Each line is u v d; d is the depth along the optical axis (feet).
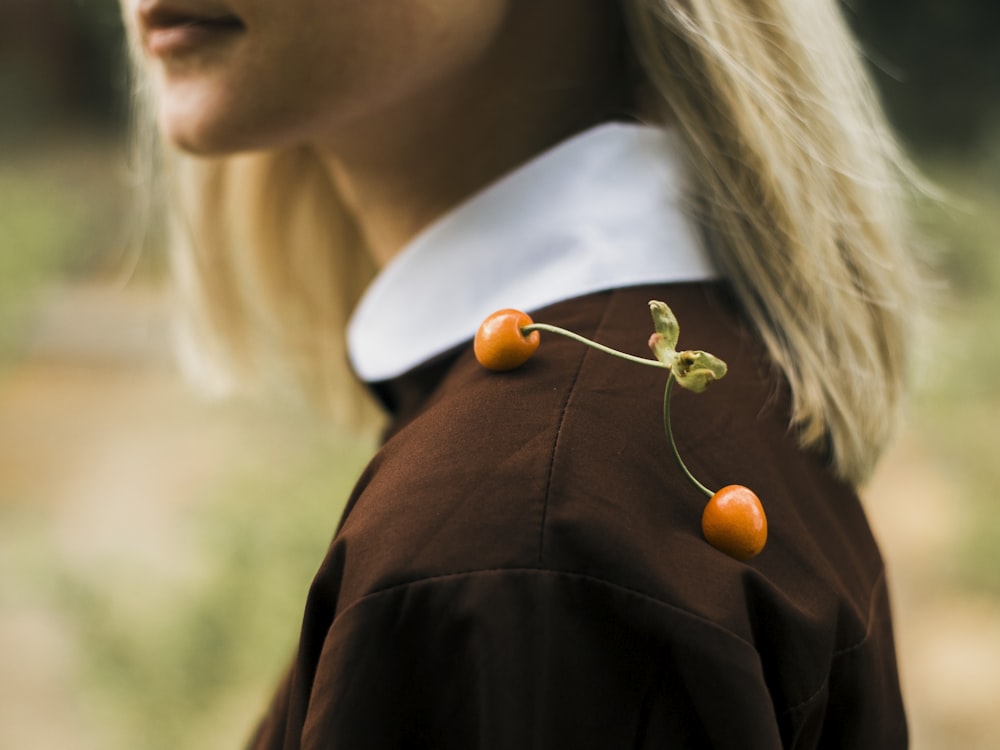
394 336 1.82
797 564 1.54
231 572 7.41
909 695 6.84
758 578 1.46
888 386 1.92
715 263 1.77
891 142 2.03
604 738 1.39
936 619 7.64
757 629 1.46
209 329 2.91
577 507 1.41
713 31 1.73
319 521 8.04
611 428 1.48
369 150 1.94
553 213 1.73
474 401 1.52
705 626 1.39
